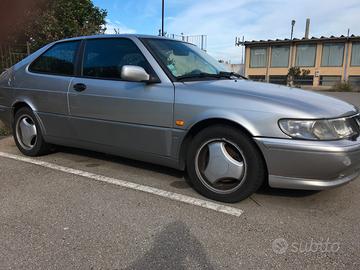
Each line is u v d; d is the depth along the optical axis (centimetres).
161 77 366
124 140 395
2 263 248
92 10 1711
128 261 251
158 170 435
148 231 291
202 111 336
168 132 359
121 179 407
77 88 423
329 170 300
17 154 513
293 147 301
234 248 266
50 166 455
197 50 455
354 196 359
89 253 260
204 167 351
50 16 1309
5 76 514
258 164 321
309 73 2691
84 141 434
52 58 468
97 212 325
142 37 402
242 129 321
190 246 269
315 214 321
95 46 427
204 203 342
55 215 319
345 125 317
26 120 496
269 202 344
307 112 305
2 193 369
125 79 362
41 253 260
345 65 2591
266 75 2866
